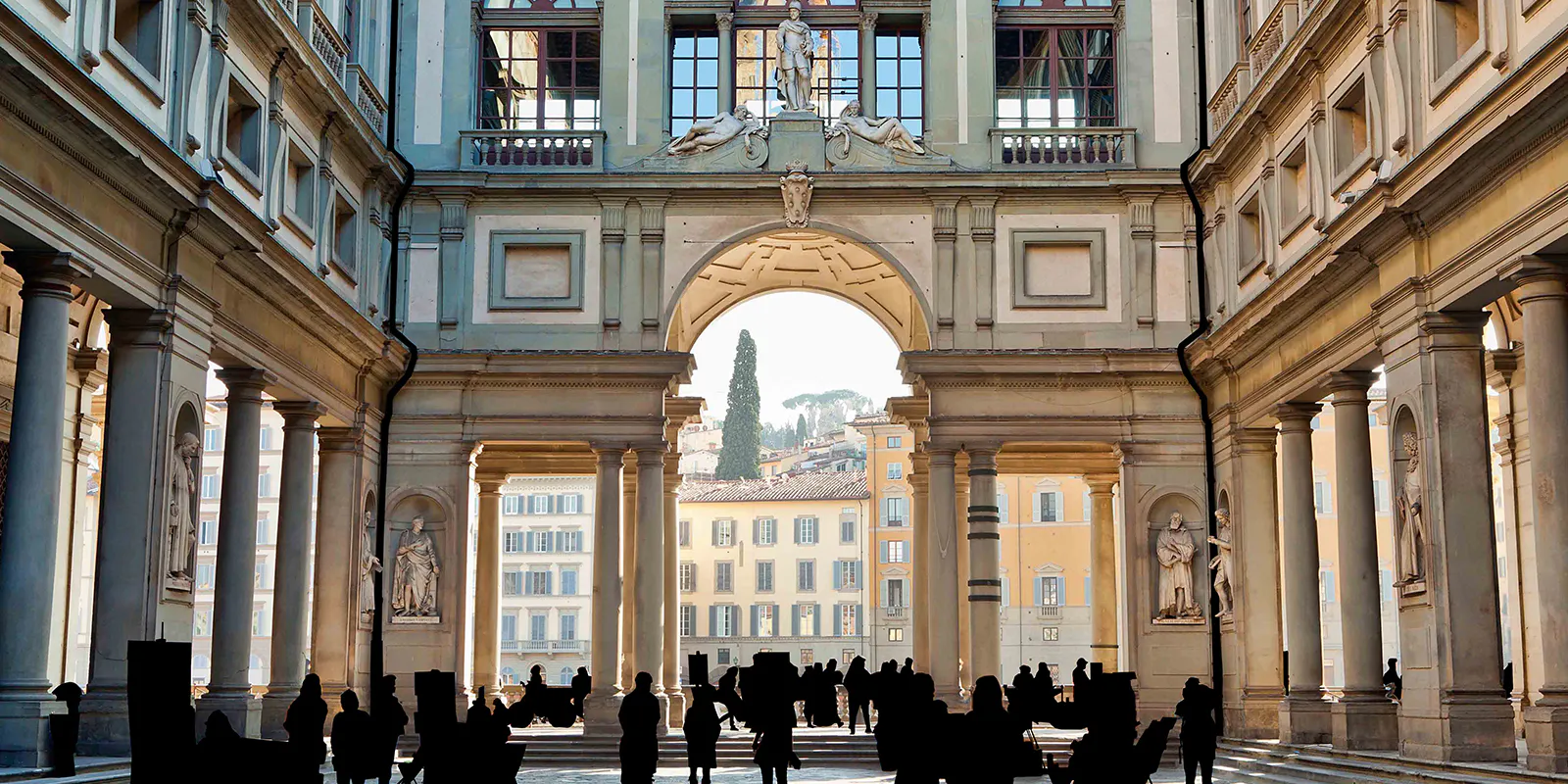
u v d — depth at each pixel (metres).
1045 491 70.00
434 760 14.20
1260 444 29.22
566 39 32.75
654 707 19.61
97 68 18.64
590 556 81.31
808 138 31.67
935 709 13.88
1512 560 28.56
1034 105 32.50
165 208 20.22
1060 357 30.70
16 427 17.86
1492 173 18.27
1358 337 23.06
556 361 30.73
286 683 26.80
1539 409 17.84
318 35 27.06
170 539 21.05
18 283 25.03
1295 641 26.45
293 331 25.92
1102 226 31.72
